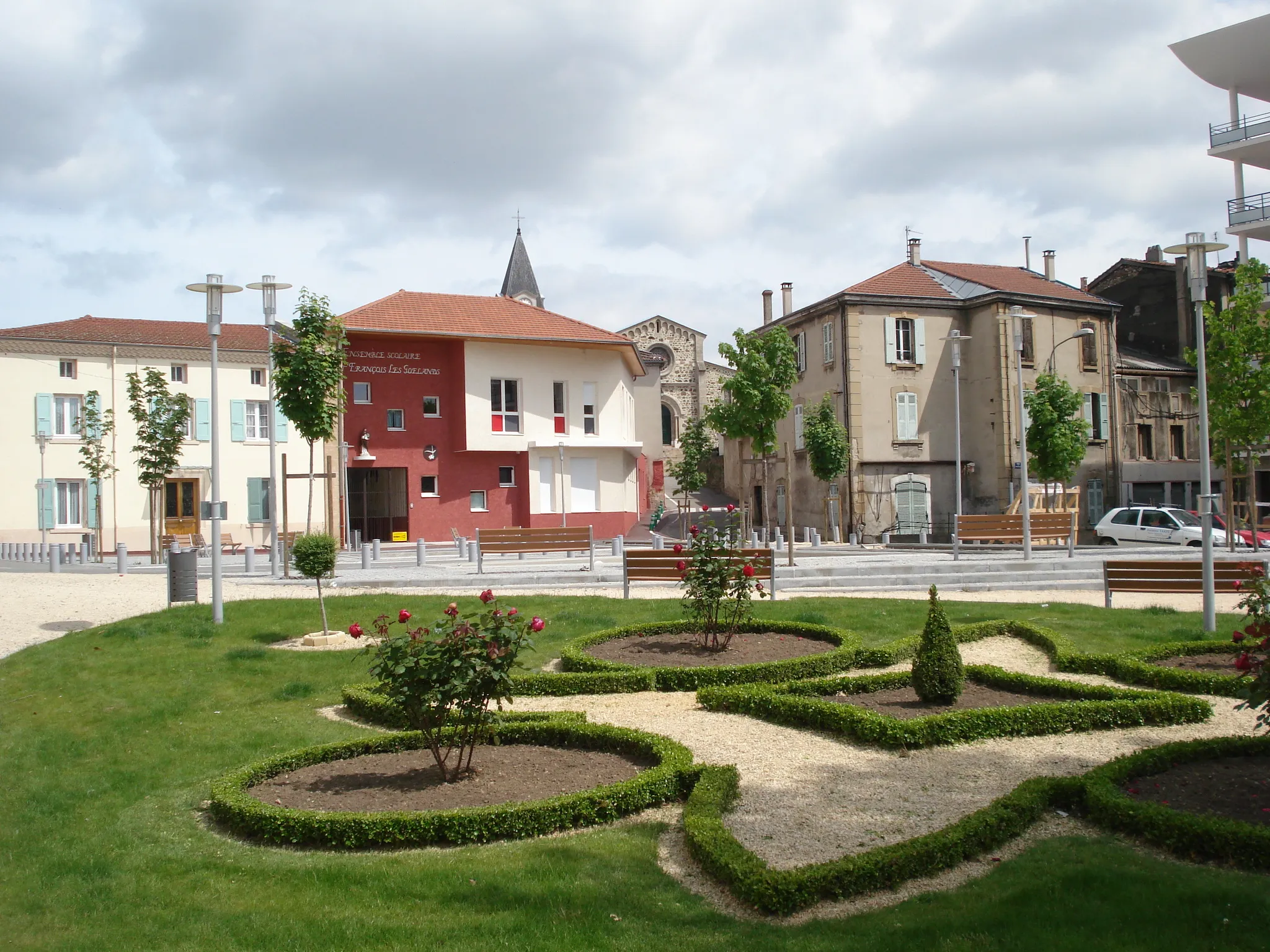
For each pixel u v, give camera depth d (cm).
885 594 1669
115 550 3425
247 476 3622
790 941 423
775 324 4188
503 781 654
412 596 1493
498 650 654
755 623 1195
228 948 432
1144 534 2800
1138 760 618
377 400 3198
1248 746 652
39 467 3341
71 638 1206
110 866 537
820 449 3500
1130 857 504
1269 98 3155
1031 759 687
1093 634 1153
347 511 3005
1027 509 1973
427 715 652
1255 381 2433
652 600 1463
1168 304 4212
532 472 3338
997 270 4112
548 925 447
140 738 805
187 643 1143
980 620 1271
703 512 1455
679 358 6003
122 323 3728
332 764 716
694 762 684
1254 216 2970
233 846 570
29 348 3341
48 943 441
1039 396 3303
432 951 423
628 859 526
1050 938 411
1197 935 411
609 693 940
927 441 3662
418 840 562
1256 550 2334
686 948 421
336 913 467
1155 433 3988
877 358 3625
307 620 1288
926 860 492
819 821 570
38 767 735
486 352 3272
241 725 843
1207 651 1007
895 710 811
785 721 802
